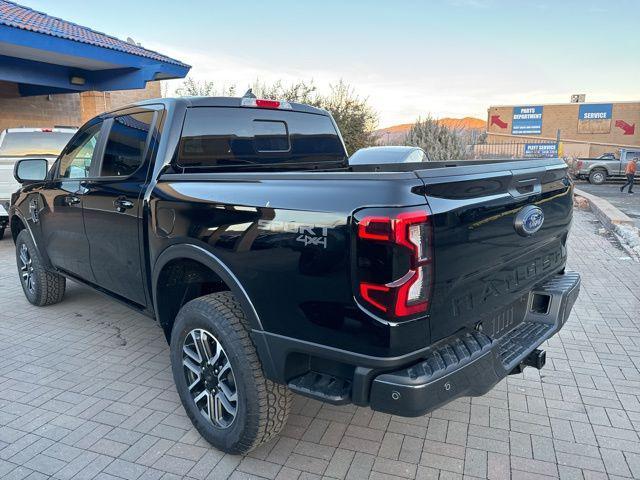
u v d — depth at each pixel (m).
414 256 2.12
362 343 2.22
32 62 12.75
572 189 3.47
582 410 3.38
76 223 4.19
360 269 2.17
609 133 46.59
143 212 3.29
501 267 2.69
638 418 3.28
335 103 23.27
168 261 3.09
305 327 2.39
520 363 2.90
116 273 3.83
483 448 2.99
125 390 3.69
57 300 5.46
